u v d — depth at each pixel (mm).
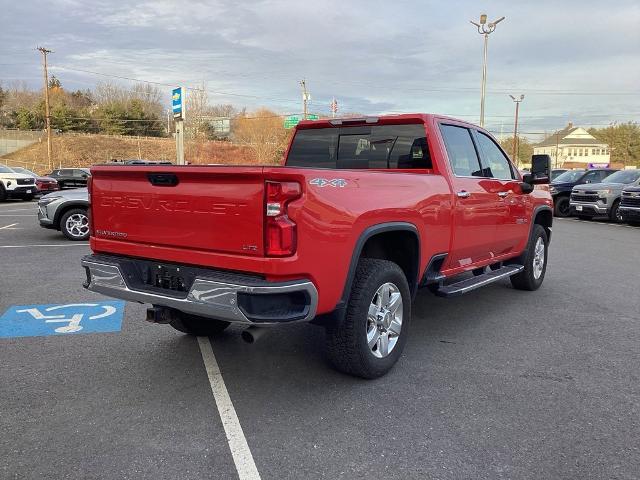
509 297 6691
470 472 2842
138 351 4594
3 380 3953
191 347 4703
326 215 3348
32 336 4965
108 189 3943
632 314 5926
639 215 15398
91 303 6129
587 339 5047
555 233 14070
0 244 10617
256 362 4355
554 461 2951
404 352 4664
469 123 5547
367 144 5199
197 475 2789
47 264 8477
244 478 2770
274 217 3137
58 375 4059
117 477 2760
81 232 11227
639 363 4434
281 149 68250
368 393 3799
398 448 3070
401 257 4441
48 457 2930
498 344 4891
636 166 88750
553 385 3971
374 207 3740
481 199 5227
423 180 4375
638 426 3359
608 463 2939
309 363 4352
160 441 3117
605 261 9469
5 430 3217
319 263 3328
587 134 104125
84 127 78625
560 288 7230
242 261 3244
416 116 4879
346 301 3619
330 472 2832
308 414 3469
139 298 3715
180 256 3539
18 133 65688
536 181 6223
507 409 3572
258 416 3436
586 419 3443
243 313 3146
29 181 22500
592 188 17438
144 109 86250
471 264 5391
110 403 3596
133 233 3826
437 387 3916
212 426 3299
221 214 3311
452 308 6148
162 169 3502
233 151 70625
